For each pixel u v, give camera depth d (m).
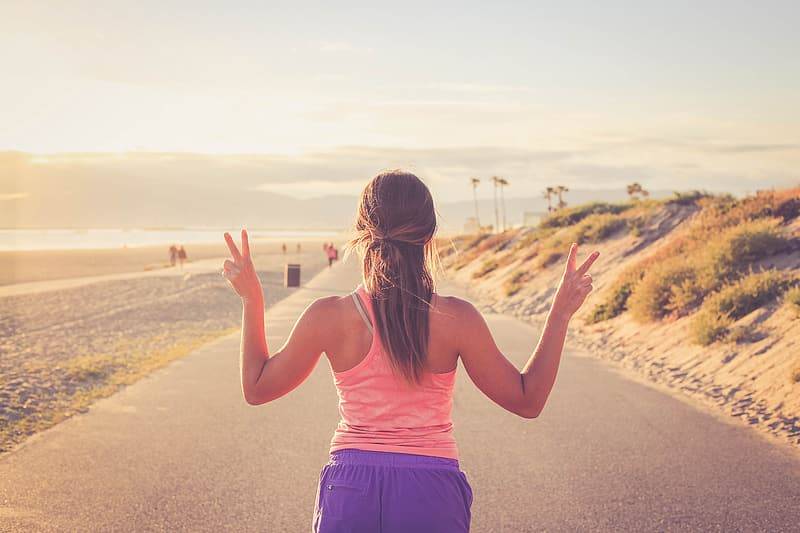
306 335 2.06
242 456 6.45
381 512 1.94
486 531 4.63
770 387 8.80
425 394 2.03
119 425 7.76
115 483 5.65
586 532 4.61
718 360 10.60
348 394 2.05
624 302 17.14
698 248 17.33
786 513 4.93
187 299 29.88
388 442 1.99
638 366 11.81
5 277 57.59
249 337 2.13
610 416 8.09
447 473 2.00
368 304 2.04
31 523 4.76
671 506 5.08
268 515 4.93
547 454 6.51
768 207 17.56
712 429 7.44
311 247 151.50
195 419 8.02
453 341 2.04
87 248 143.75
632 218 28.22
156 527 4.70
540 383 2.10
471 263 46.56
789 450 6.60
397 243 2.04
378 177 2.10
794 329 10.12
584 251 28.03
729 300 12.30
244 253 2.12
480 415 8.19
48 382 10.55
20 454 6.56
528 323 19.55
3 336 18.42
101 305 29.44
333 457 2.05
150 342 16.39
